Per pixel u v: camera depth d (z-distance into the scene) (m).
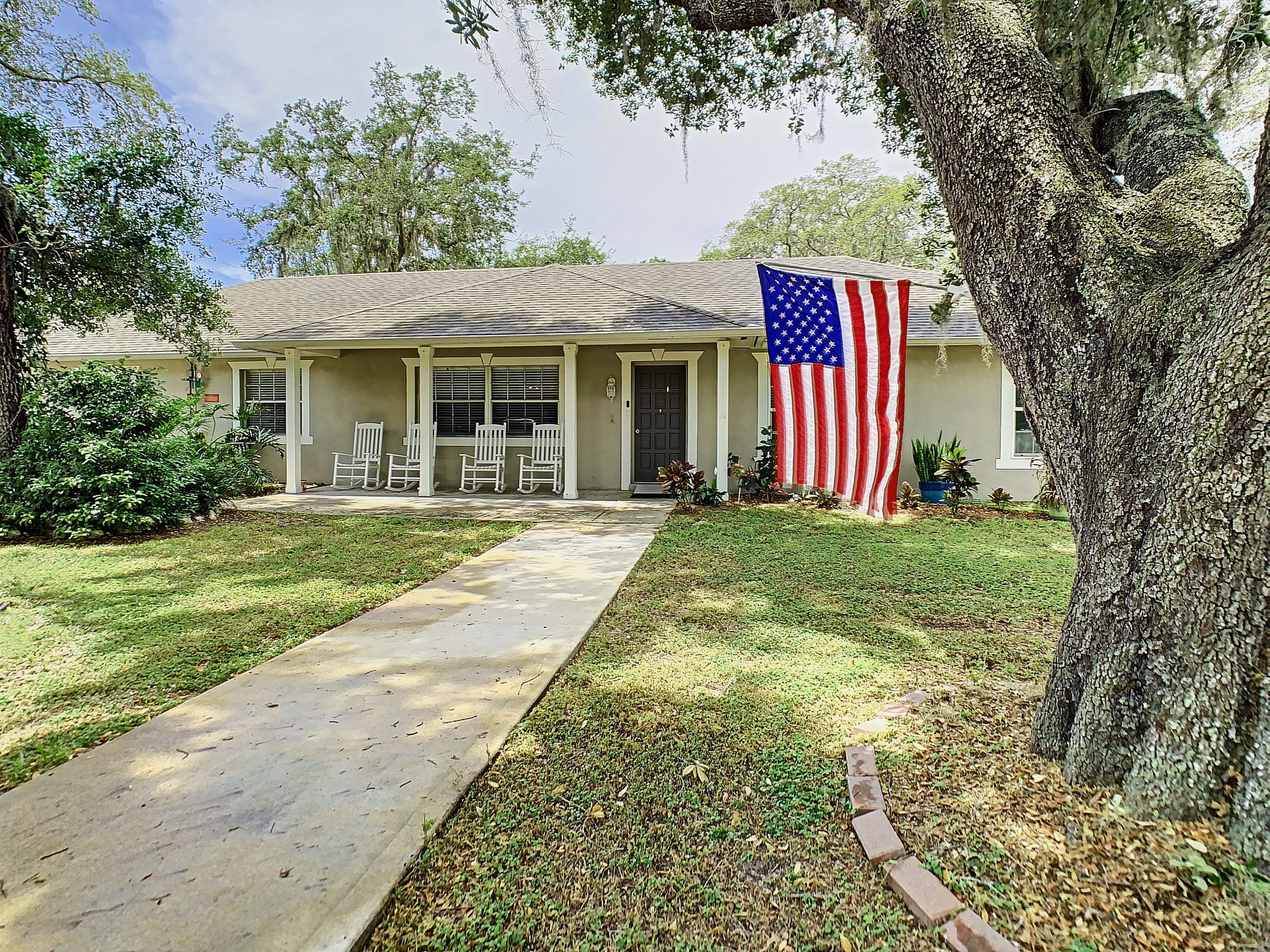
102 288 8.63
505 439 11.75
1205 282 1.97
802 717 2.96
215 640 3.97
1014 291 2.47
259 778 2.44
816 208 31.20
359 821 2.18
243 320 12.42
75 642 3.93
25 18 9.19
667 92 6.66
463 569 5.85
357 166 24.56
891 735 2.72
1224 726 1.85
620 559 6.24
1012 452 10.10
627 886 1.92
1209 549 1.88
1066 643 2.39
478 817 2.23
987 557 6.25
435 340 9.67
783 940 1.71
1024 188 2.44
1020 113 2.49
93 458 7.07
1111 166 2.90
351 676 3.43
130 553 6.46
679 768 2.55
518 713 2.99
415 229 24.81
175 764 2.54
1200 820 1.89
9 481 7.09
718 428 9.95
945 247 5.86
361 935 1.70
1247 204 2.29
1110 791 2.11
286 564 6.04
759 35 6.07
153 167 8.46
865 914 1.79
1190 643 1.92
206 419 10.70
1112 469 2.17
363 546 6.86
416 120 24.53
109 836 2.09
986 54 2.58
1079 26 3.06
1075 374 2.29
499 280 12.46
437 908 1.83
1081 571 2.35
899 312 4.66
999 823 2.10
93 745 2.71
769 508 9.48
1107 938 1.63
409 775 2.46
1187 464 1.93
